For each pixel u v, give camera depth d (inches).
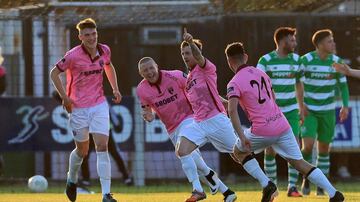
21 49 2096.5
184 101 1194.6
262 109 1061.1
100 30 2129.7
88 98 1173.1
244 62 1077.1
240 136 1044.5
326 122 1507.1
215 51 2117.4
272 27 2108.8
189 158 1123.9
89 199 1364.4
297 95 1456.7
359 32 2113.7
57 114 1934.1
